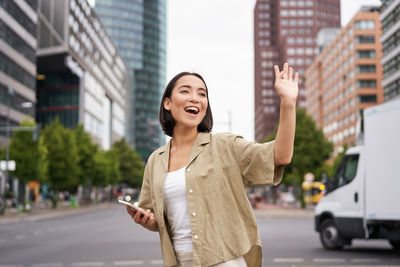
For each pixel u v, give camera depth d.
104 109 94.44
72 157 48.25
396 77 64.38
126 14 154.38
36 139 34.31
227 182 2.31
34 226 23.91
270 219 28.89
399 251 12.13
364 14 92.06
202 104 2.50
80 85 78.12
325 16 174.38
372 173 11.31
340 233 12.05
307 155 46.25
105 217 32.22
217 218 2.28
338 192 12.18
